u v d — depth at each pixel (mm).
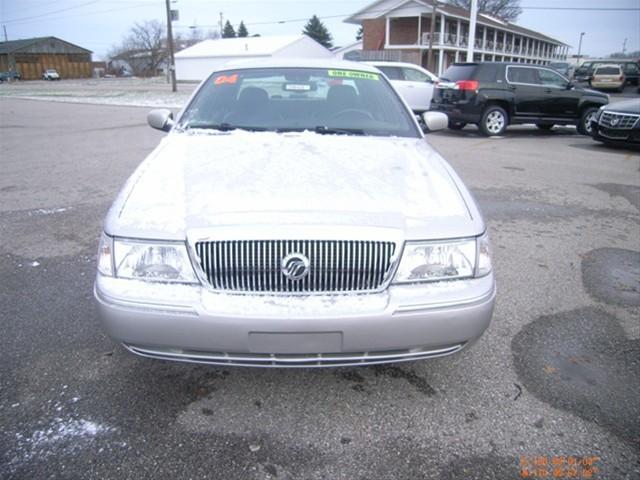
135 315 1999
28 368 2562
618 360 2732
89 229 4785
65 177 7074
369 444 2102
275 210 2096
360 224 2041
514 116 11781
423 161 2766
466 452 2068
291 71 3709
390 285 2064
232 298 2000
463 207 2297
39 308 3207
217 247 2004
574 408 2332
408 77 13750
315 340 1987
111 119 15062
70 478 1895
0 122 14164
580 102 11984
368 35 43031
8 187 6469
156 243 2049
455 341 2115
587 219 5375
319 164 2588
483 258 2189
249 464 1983
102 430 2143
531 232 4910
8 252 4176
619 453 2068
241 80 3639
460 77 11805
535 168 8055
